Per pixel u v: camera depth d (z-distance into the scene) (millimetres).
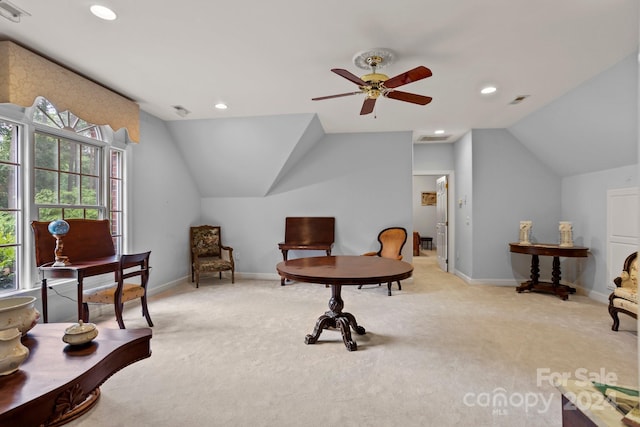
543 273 5145
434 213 10500
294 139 4809
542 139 4695
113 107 3572
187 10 2197
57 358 1361
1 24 2359
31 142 2947
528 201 5195
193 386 2160
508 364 2465
